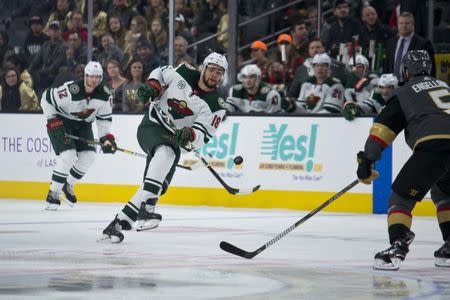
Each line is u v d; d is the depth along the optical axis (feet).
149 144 54.60
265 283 37.42
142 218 54.03
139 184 87.25
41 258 45.37
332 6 97.66
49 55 96.48
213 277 39.11
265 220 70.74
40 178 92.27
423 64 43.09
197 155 53.93
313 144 80.28
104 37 94.07
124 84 92.07
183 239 56.08
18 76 97.14
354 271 41.63
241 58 97.66
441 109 41.98
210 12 98.78
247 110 84.74
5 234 58.08
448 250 43.45
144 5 95.04
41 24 97.30
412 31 82.38
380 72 87.97
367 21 88.69
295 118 81.15
